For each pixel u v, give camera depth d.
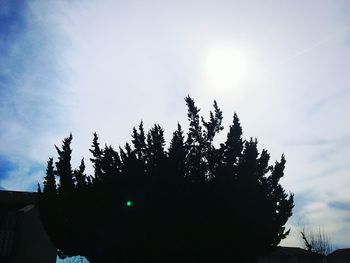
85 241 12.64
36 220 24.78
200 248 11.57
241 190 12.03
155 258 11.71
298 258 46.59
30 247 23.75
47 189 13.38
